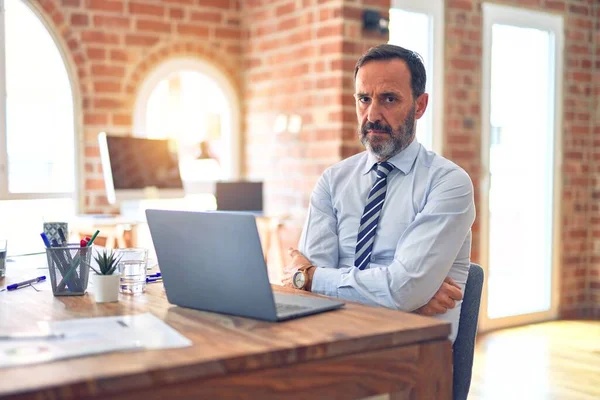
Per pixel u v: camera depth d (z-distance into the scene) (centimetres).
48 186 407
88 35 409
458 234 184
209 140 452
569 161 506
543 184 501
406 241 184
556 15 493
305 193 402
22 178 399
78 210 411
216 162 456
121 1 418
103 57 414
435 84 436
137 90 426
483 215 461
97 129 414
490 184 468
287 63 415
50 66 403
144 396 103
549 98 498
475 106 452
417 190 198
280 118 424
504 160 477
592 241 516
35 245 400
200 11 444
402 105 198
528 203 493
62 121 408
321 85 387
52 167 407
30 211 402
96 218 367
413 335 129
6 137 392
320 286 191
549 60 497
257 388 113
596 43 515
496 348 423
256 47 446
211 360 107
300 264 200
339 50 372
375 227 201
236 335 123
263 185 414
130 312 144
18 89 395
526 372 373
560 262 505
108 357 108
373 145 201
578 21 505
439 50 436
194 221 138
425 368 132
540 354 410
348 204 213
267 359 112
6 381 96
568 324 489
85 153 411
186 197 445
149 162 400
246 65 457
